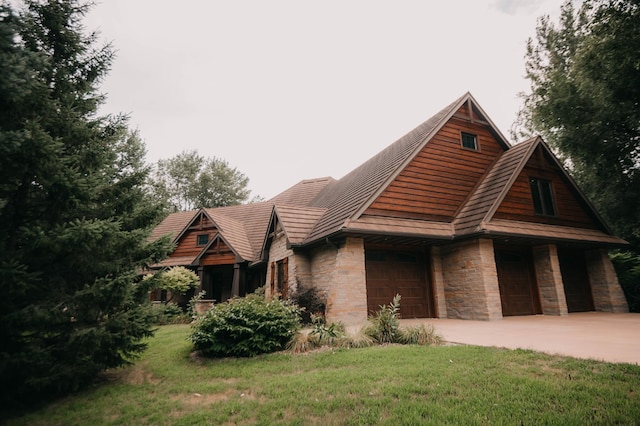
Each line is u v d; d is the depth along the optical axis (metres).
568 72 20.73
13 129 4.75
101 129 6.53
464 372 4.85
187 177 42.56
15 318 4.19
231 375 5.57
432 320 11.78
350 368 5.48
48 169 4.67
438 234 11.80
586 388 4.05
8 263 4.21
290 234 13.55
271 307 7.65
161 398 4.67
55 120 5.45
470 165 14.16
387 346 7.19
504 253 13.38
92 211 5.98
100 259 5.45
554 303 12.68
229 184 43.25
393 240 12.16
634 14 12.14
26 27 5.18
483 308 11.14
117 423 3.91
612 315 12.47
